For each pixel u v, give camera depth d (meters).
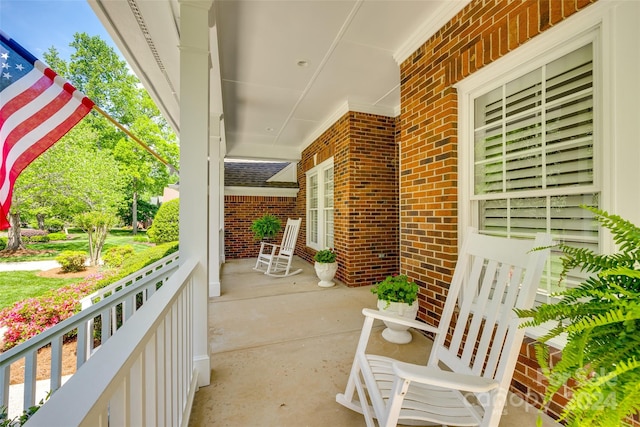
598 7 1.51
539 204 1.90
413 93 2.83
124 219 13.34
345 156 4.48
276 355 2.32
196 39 1.82
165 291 1.16
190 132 1.82
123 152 12.38
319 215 5.84
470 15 2.20
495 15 2.01
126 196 12.53
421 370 1.09
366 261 4.51
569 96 1.71
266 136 6.27
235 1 2.25
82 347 1.81
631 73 1.42
